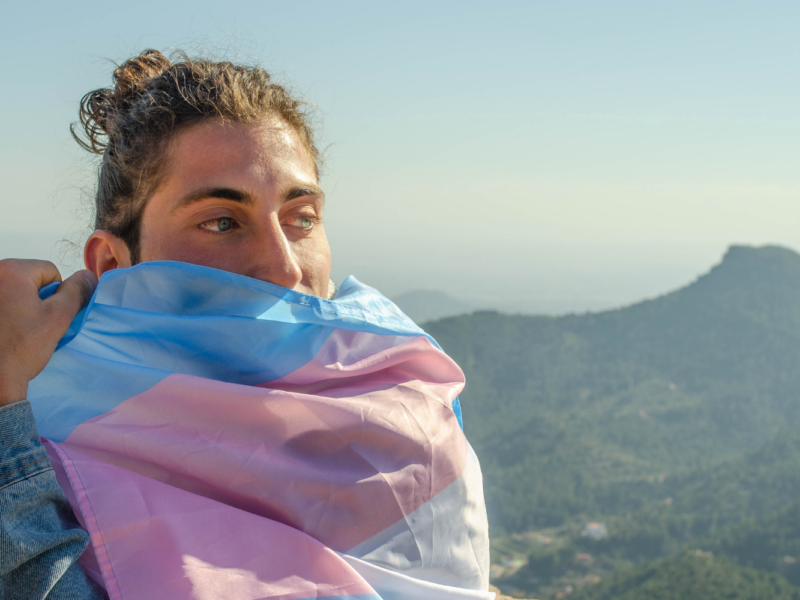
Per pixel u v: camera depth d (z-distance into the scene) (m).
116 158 1.23
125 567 0.86
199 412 1.01
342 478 1.02
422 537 1.09
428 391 1.22
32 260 1.02
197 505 0.93
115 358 1.07
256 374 1.11
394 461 1.09
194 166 1.15
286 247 1.18
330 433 1.05
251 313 1.11
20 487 0.82
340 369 1.15
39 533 0.81
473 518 1.21
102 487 0.92
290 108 1.28
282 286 1.15
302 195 1.24
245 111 1.17
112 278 1.08
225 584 0.87
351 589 0.92
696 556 106.94
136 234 1.24
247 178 1.15
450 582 1.14
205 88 1.18
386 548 1.04
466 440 1.29
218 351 1.09
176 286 1.10
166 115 1.16
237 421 1.01
